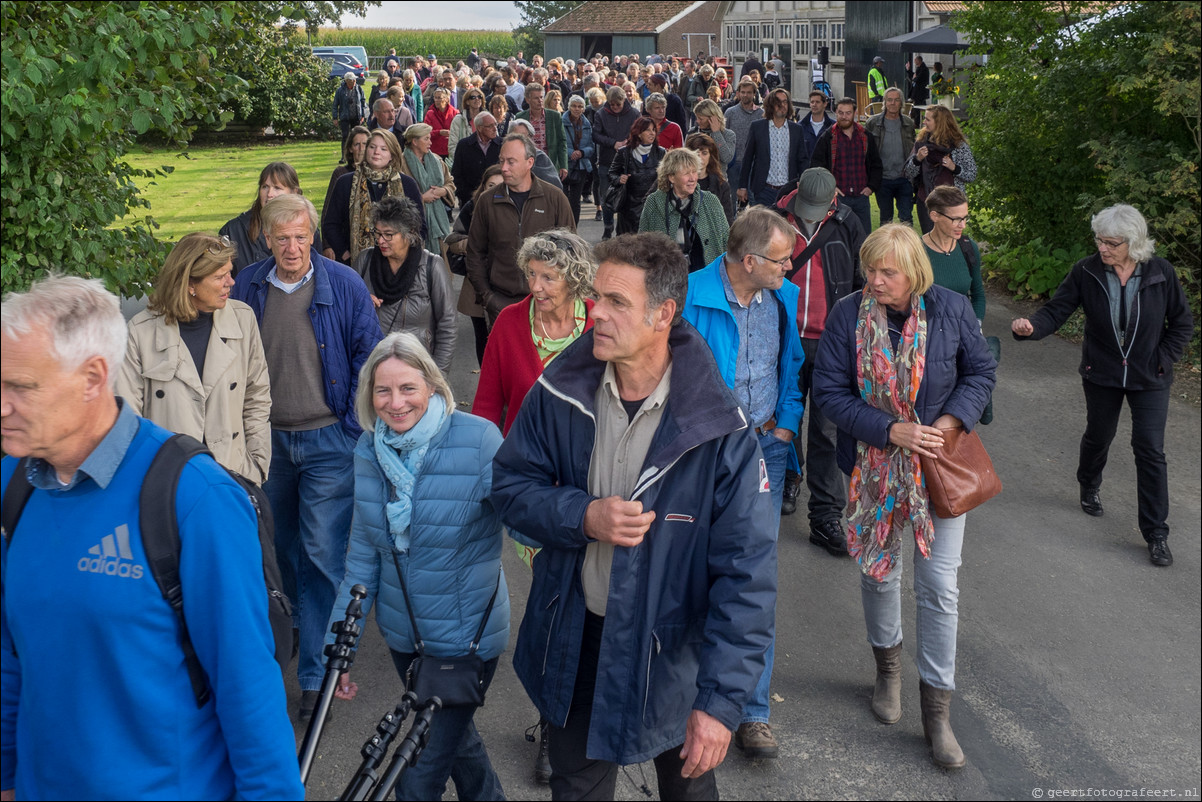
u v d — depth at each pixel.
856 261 5.77
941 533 3.94
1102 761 3.94
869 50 29.44
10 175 5.79
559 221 6.80
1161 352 5.48
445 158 14.44
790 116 12.01
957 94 12.24
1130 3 9.33
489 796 3.38
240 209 17.70
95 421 2.07
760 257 4.16
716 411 2.67
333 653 2.68
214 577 2.08
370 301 4.48
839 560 5.71
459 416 3.33
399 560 3.30
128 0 6.51
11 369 1.94
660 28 59.56
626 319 2.62
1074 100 10.00
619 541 2.57
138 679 2.06
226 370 3.90
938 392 3.94
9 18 5.76
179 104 6.66
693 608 2.77
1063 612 5.04
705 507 2.69
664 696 2.73
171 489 2.06
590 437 2.79
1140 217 5.41
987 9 10.54
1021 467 6.79
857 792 3.79
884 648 4.21
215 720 2.17
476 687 2.97
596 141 14.45
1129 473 6.68
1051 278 10.26
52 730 2.09
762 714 4.01
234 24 7.92
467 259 6.91
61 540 2.07
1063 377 8.39
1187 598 5.16
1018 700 4.34
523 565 5.73
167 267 3.78
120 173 6.66
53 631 2.06
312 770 3.90
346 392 4.41
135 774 2.08
